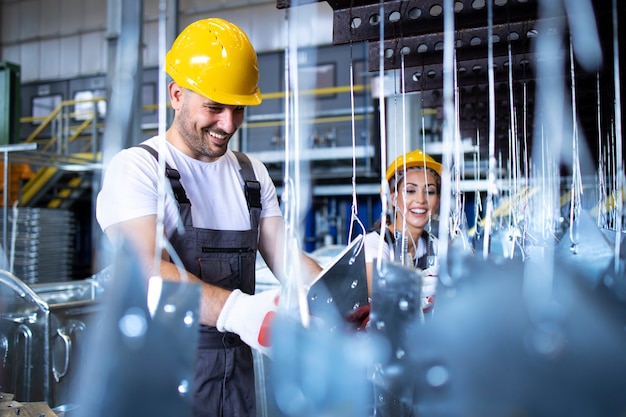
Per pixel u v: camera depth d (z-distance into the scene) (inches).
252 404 45.0
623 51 35.1
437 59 38.1
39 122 353.4
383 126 24.5
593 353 18.8
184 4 319.6
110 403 21.1
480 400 19.3
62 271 210.2
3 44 364.2
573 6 30.1
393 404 22.1
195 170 44.1
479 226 48.9
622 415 18.5
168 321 20.4
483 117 58.1
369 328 22.5
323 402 21.5
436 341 19.7
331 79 286.2
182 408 20.0
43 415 35.2
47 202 269.4
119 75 173.9
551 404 18.7
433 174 56.8
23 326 59.6
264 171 50.7
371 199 242.5
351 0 32.9
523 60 39.5
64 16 349.1
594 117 53.7
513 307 19.0
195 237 41.3
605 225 44.8
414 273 19.7
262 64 306.5
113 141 183.8
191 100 40.3
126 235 37.5
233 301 30.8
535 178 51.9
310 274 39.6
